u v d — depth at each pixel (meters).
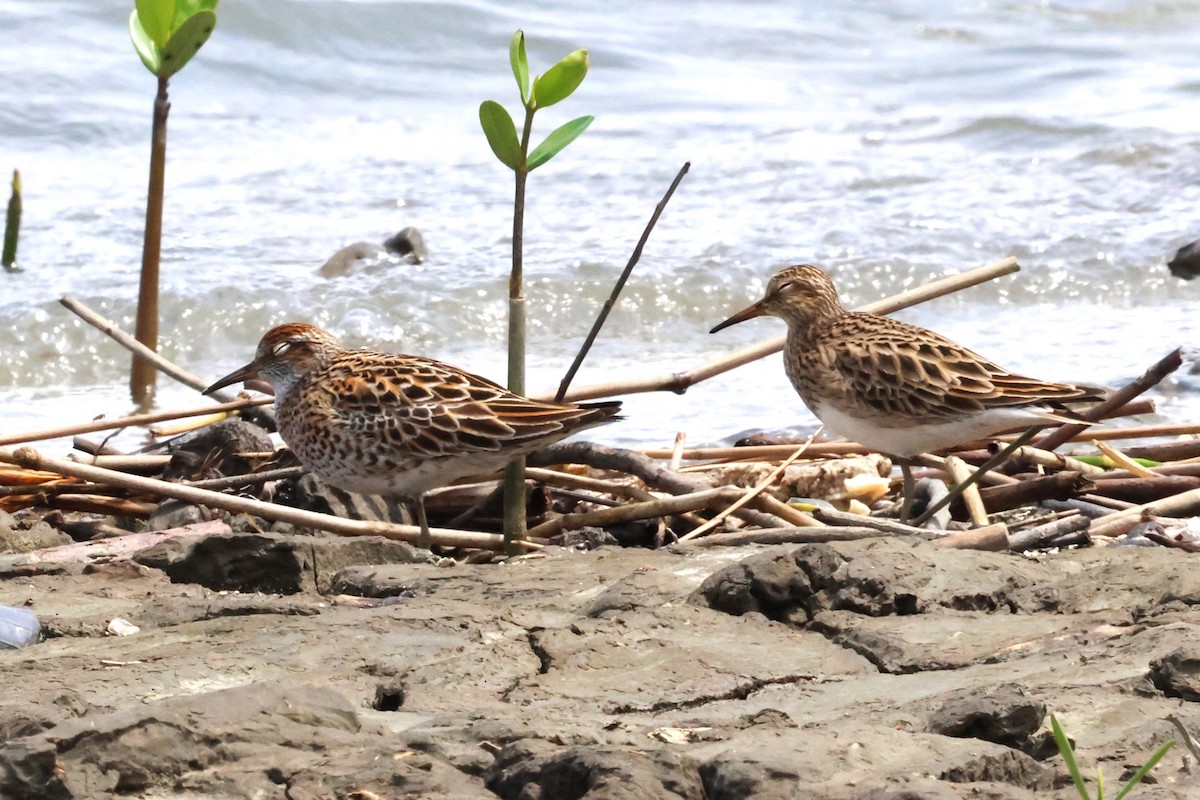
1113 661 7.84
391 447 11.45
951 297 21.36
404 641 8.31
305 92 28.92
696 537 11.32
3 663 7.95
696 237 22.44
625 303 20.52
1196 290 21.64
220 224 22.38
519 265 11.48
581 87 30.48
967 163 26.27
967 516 12.47
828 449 13.55
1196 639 7.88
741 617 8.88
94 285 19.88
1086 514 11.98
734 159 26.34
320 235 22.16
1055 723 5.99
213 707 6.74
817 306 13.31
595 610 9.05
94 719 6.44
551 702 7.55
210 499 11.45
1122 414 13.40
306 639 8.31
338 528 11.39
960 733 6.91
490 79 30.25
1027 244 22.64
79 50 28.47
